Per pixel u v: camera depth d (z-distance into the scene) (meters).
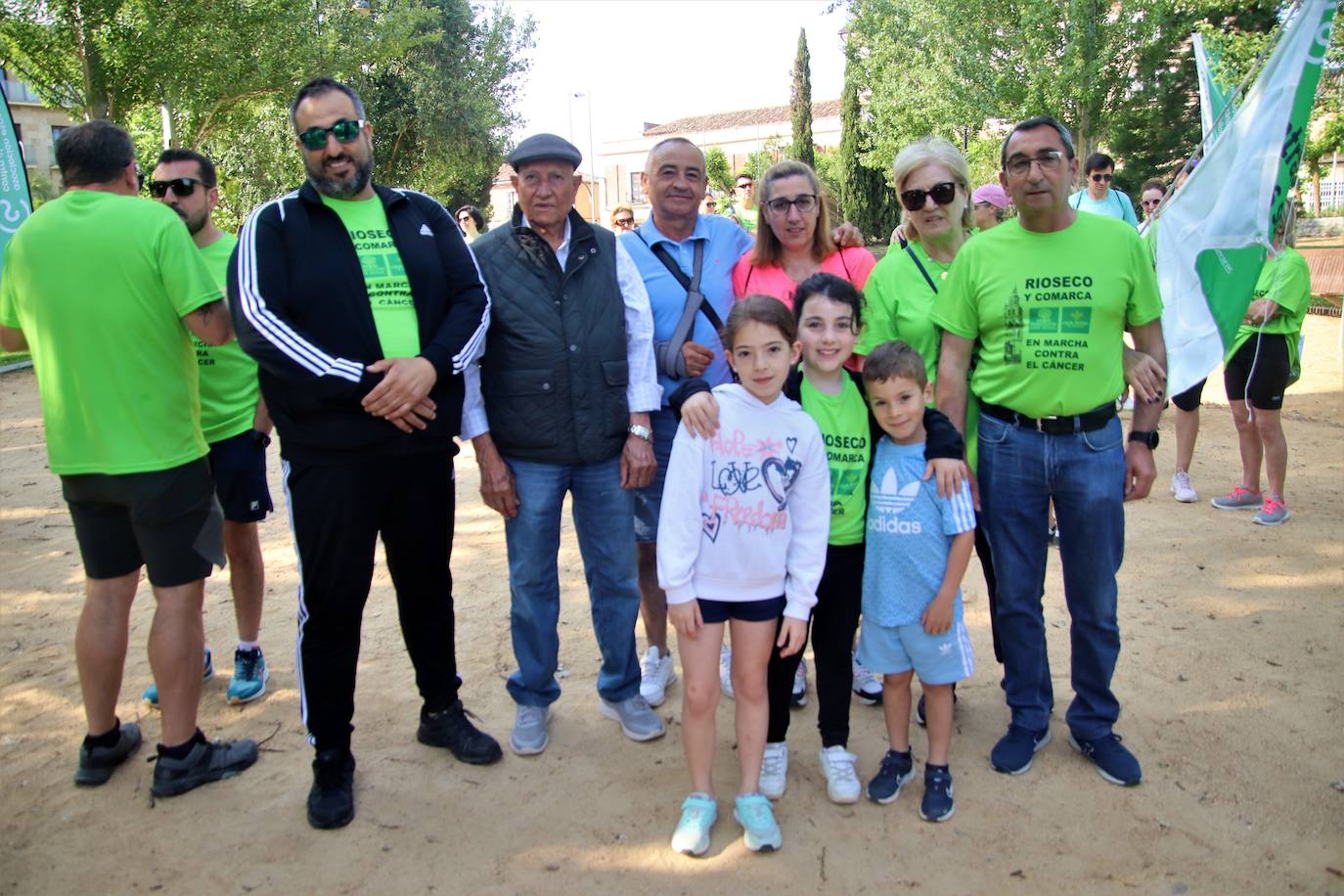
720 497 2.91
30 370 14.07
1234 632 4.41
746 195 9.45
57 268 3.04
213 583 5.37
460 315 3.12
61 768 3.49
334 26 18.61
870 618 3.14
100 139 3.19
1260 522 5.89
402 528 3.23
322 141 2.93
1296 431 8.19
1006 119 19.48
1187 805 3.12
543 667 3.52
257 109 19.53
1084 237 3.09
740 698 3.01
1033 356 3.13
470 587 5.34
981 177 22.55
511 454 3.40
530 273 3.32
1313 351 12.05
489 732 3.72
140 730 3.68
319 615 3.05
